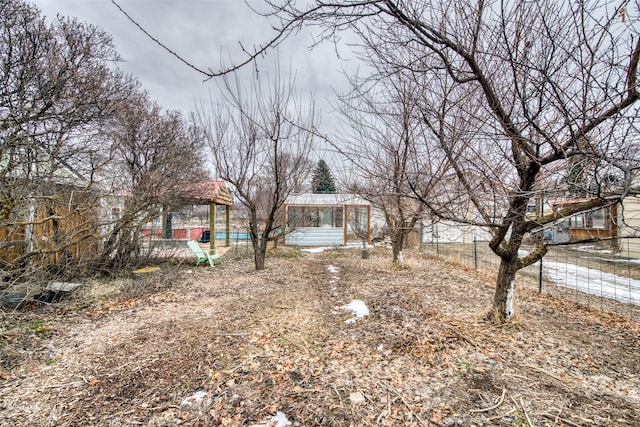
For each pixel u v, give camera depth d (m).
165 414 2.21
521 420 2.07
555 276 7.43
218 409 2.26
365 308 4.50
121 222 6.21
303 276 6.99
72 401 2.36
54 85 4.54
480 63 2.51
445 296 5.05
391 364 2.89
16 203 4.58
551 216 2.94
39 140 4.78
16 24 4.28
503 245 3.72
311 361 2.95
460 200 2.84
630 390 2.45
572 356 3.01
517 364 2.83
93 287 5.54
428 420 2.11
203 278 6.75
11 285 4.29
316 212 14.74
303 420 2.15
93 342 3.38
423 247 13.07
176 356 3.04
